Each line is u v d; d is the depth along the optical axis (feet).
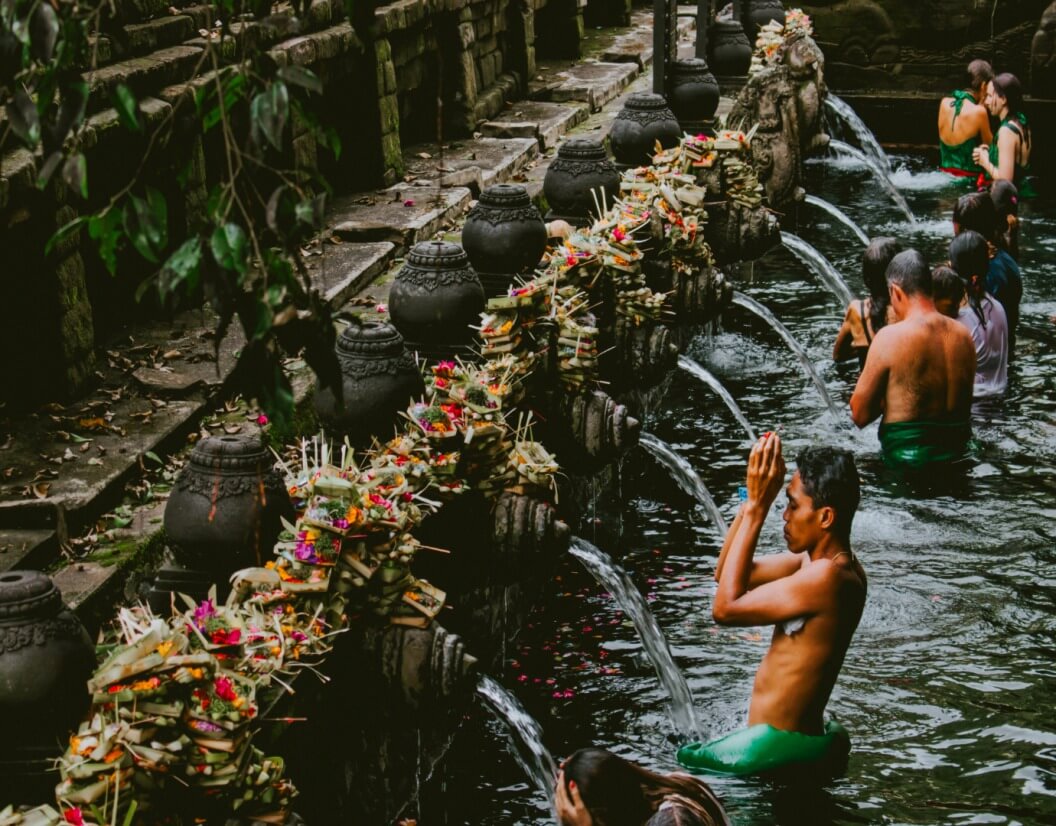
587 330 20.74
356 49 32.65
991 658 18.71
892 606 20.03
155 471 18.25
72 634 10.85
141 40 22.90
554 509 17.80
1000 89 47.83
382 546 13.60
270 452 14.06
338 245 29.01
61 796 10.36
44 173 7.72
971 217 28.81
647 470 25.89
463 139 41.32
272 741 12.01
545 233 22.77
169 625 12.26
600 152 28.27
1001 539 22.13
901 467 24.84
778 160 40.34
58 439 18.37
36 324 19.20
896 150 55.31
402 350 16.53
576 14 54.19
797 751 15.69
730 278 37.09
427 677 13.75
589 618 20.57
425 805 16.22
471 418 16.81
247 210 8.27
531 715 17.97
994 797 15.52
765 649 19.47
